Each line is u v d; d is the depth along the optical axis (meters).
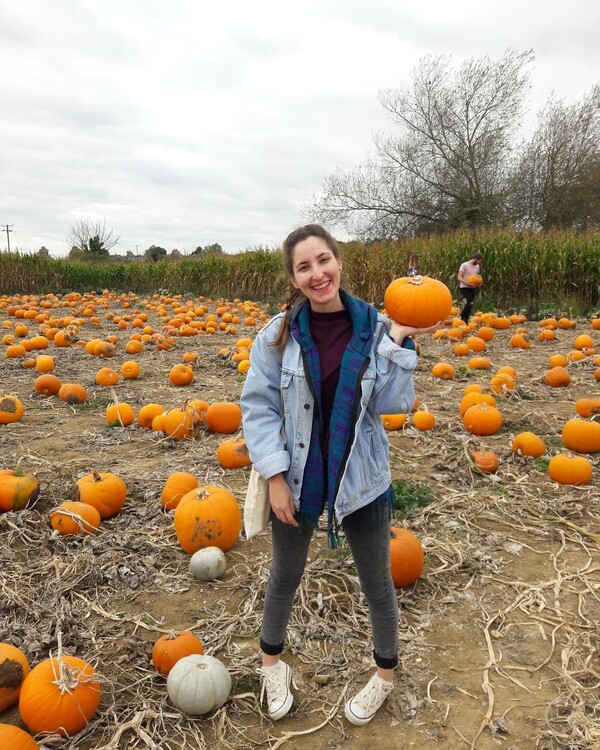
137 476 5.45
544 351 11.73
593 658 3.10
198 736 2.67
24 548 4.21
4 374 10.12
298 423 2.47
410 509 4.71
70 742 2.64
